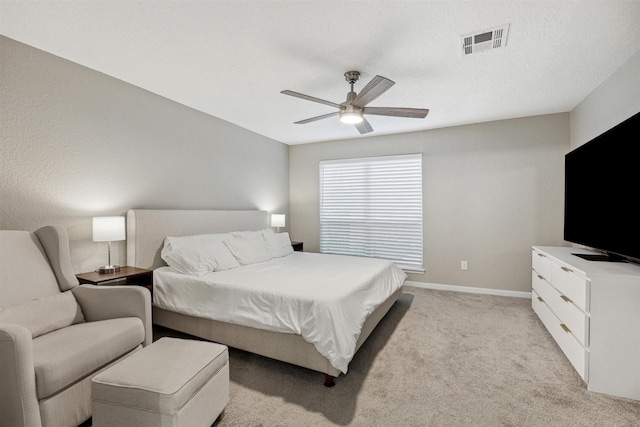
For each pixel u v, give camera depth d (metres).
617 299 1.85
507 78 2.69
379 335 2.76
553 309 2.62
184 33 1.99
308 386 1.98
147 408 1.29
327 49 2.19
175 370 1.43
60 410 1.44
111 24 1.90
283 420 1.67
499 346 2.53
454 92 3.01
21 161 2.15
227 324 2.35
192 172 3.52
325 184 5.20
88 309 2.00
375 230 4.81
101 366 1.63
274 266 3.22
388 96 3.11
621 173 2.10
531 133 3.80
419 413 1.71
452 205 4.25
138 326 1.88
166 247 2.99
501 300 3.79
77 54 2.28
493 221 4.03
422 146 4.43
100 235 2.39
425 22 1.88
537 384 1.99
